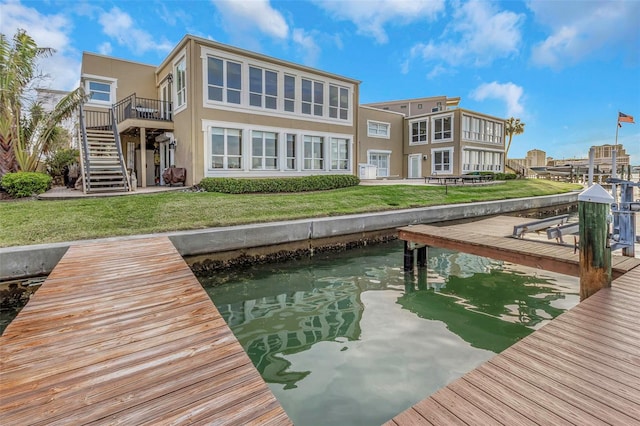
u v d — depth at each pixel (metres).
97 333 2.80
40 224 6.95
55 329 2.88
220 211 8.73
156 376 2.21
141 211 8.35
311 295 5.42
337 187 15.09
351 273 6.57
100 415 1.86
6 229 6.56
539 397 1.96
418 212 9.96
